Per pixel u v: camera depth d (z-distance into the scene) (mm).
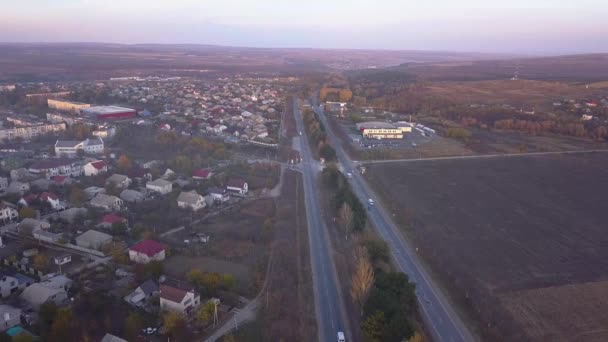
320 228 117250
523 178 164875
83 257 97312
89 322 73062
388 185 154500
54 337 67438
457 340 72938
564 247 108438
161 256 96562
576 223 123625
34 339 67188
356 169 175250
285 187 149125
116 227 107812
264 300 81875
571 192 149750
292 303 81375
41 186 139375
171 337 69938
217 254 100062
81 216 117312
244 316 76875
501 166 181125
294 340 70875
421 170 174125
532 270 96688
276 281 88562
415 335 65875
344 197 125062
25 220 110312
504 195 146125
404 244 109438
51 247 102000
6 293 81875
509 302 83875
